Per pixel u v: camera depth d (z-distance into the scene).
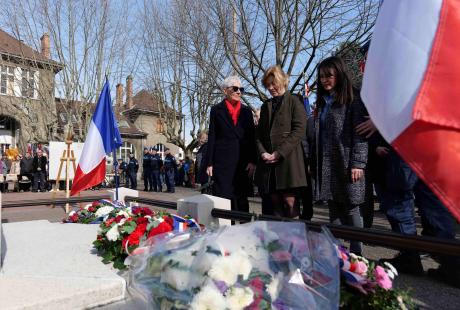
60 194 13.73
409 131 1.33
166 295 1.72
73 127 19.23
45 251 3.41
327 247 1.78
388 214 3.48
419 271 3.33
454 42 1.30
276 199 3.80
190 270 1.72
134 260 2.12
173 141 22.20
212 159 4.25
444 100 1.27
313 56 10.59
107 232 3.04
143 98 35.56
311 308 1.57
